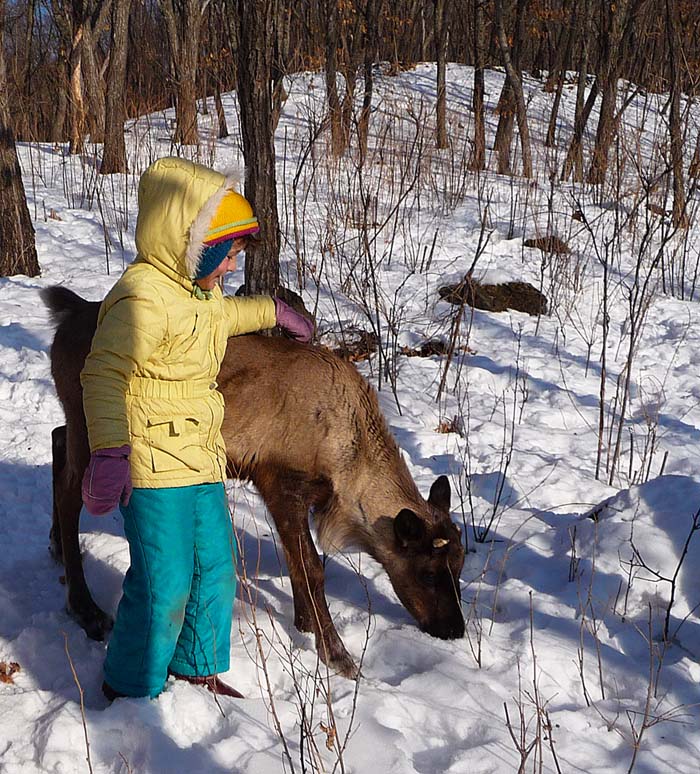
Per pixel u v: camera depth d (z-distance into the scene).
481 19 19.42
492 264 9.87
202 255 2.79
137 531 2.93
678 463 5.50
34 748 2.81
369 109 12.55
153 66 19.50
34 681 3.24
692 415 6.48
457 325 6.52
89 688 3.20
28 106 19.72
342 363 3.79
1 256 8.80
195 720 2.96
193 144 14.73
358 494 3.78
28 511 4.64
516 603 3.94
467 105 21.64
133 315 2.74
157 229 2.79
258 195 5.61
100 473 2.62
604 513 4.38
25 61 23.11
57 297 3.68
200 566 3.08
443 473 5.33
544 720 3.07
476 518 4.77
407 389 6.61
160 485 2.89
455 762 2.83
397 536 3.64
